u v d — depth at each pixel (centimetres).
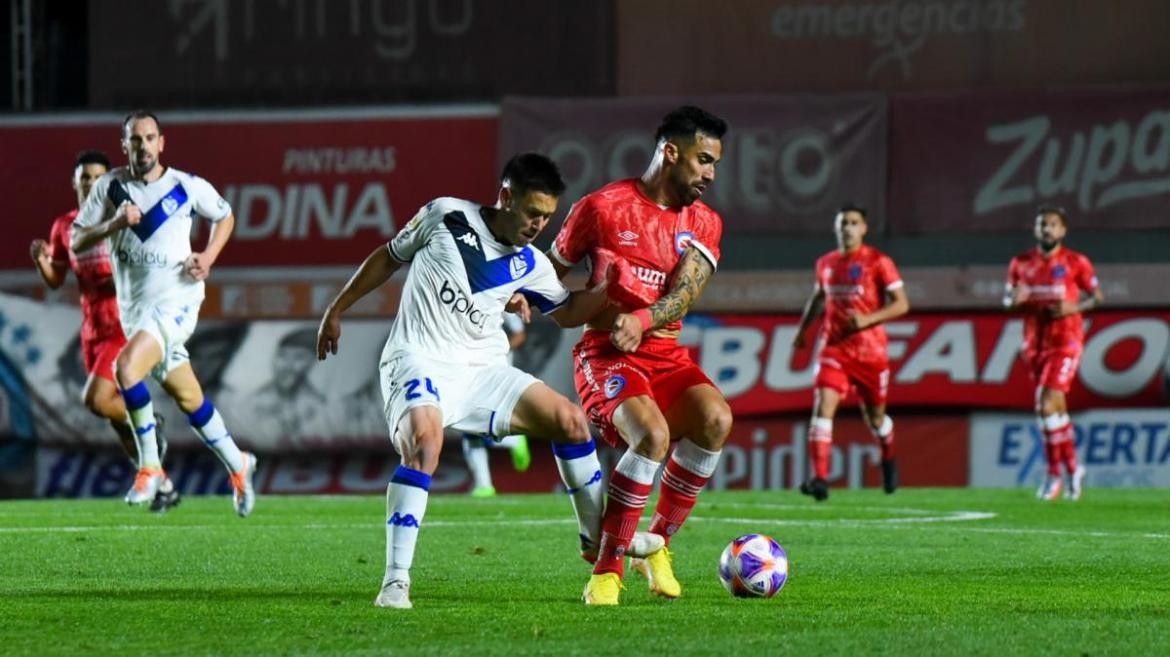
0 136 6594
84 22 6938
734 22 6444
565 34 6512
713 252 2230
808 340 6262
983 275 6225
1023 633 1756
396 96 6606
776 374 6262
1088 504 4688
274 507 4466
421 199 6506
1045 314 5228
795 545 3097
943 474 6184
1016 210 6266
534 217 2041
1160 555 2894
